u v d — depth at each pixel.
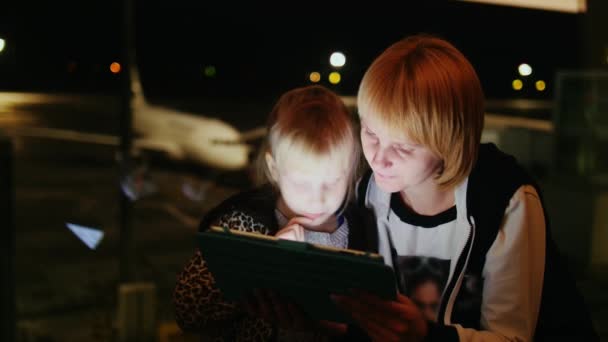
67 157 14.34
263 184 1.46
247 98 31.14
